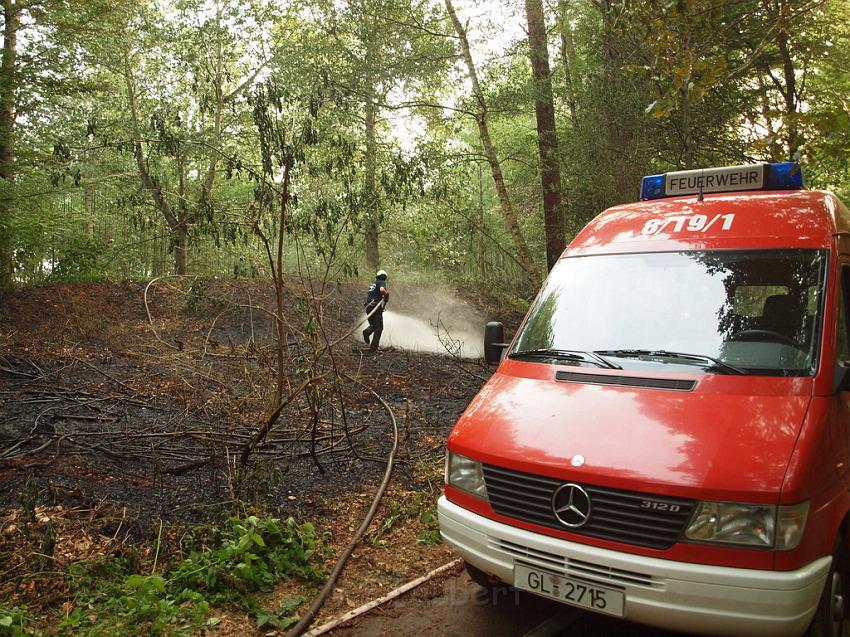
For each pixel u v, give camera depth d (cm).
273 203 767
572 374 414
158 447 698
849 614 396
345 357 1290
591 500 336
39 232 1554
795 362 379
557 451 356
